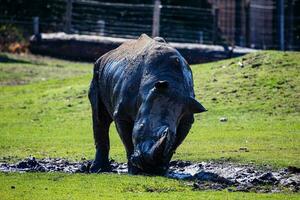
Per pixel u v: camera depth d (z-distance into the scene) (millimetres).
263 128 50375
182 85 33531
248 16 109250
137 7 101188
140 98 33531
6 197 28984
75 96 63844
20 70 81250
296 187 32375
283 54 64812
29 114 59562
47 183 31766
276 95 57969
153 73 33719
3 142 48750
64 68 84438
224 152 41938
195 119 54000
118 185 31141
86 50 90812
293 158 39562
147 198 28812
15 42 95438
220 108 56219
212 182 32781
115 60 36656
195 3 104812
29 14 100875
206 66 66250
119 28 100125
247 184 32812
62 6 102125
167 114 32406
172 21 99000
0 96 67250
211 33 101188
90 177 32969
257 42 110000
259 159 39375
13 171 36344
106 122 38531
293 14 108750
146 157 31594
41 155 43969
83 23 100312
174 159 40312
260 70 62469
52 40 92062
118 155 42938
